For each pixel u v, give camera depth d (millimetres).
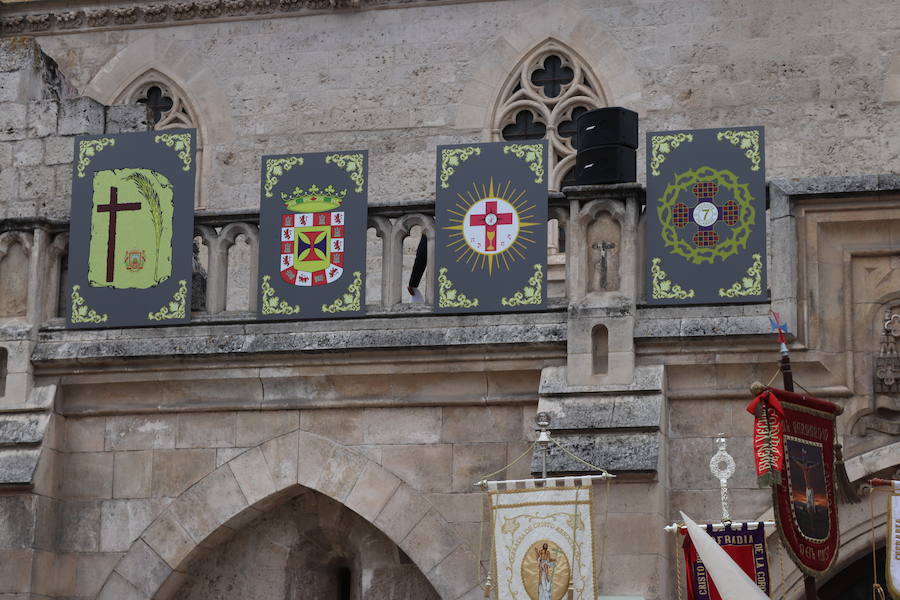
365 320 23984
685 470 22891
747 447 22766
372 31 34531
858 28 32531
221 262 24906
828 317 22766
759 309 22859
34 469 24156
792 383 21031
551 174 33656
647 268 23250
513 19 34094
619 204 23422
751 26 32969
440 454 23641
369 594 24172
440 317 23766
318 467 23969
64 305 25484
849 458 22422
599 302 23188
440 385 23797
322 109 34500
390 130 34156
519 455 23406
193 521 24250
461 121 33969
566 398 22891
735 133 23281
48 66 27719
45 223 25297
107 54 35625
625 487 22266
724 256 23062
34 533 24062
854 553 22312
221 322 24438
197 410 24500
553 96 33938
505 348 23328
